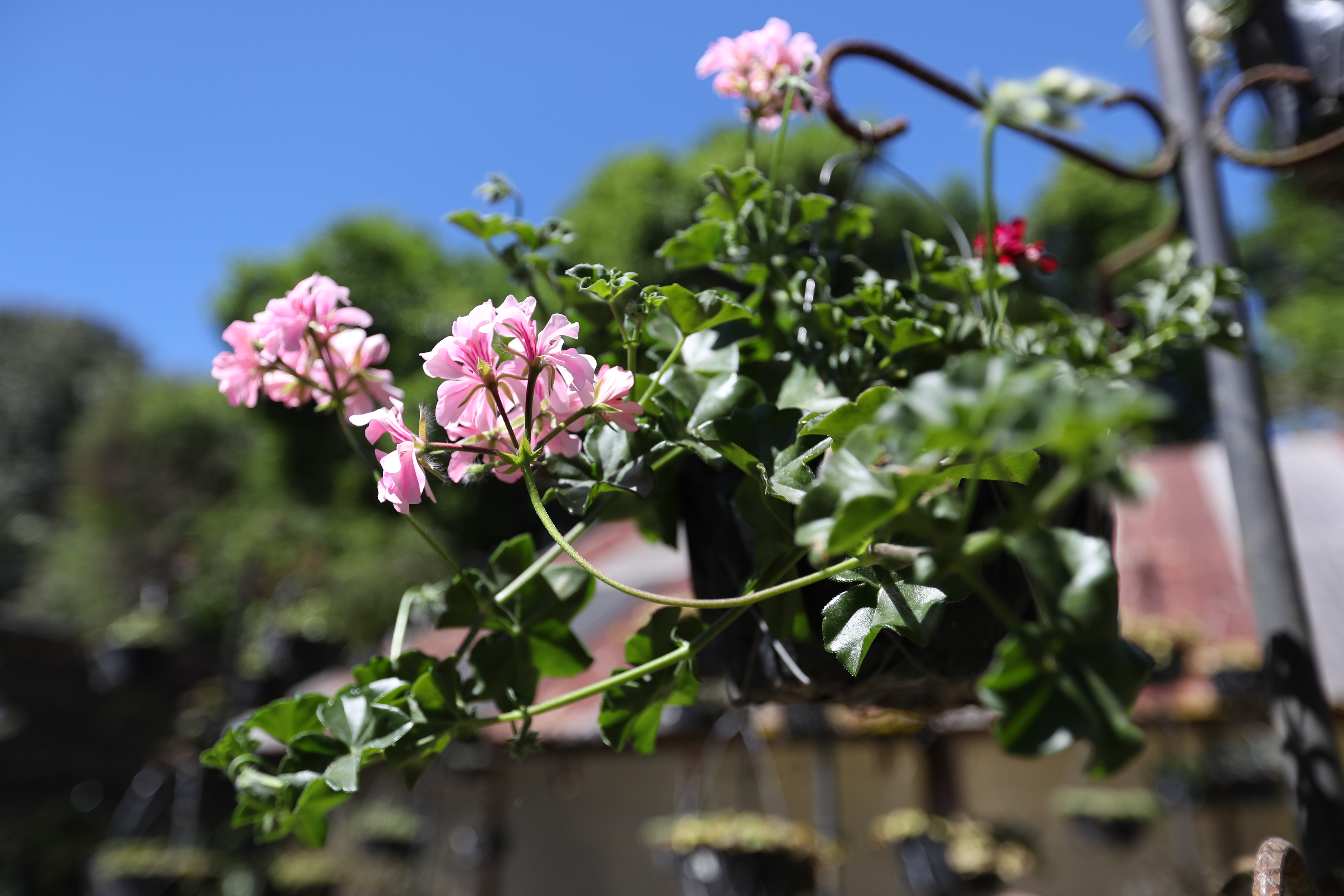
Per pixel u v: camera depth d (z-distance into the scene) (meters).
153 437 9.70
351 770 0.52
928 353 0.57
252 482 6.00
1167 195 6.31
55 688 4.53
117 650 2.33
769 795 2.35
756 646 0.56
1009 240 0.66
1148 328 0.68
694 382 0.55
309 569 3.16
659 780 2.48
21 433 12.49
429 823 2.86
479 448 0.50
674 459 0.59
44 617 9.06
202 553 4.93
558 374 0.51
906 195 5.35
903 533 0.47
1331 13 0.77
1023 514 0.34
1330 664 1.65
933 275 0.61
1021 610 0.54
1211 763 2.23
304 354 0.59
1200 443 5.75
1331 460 2.80
